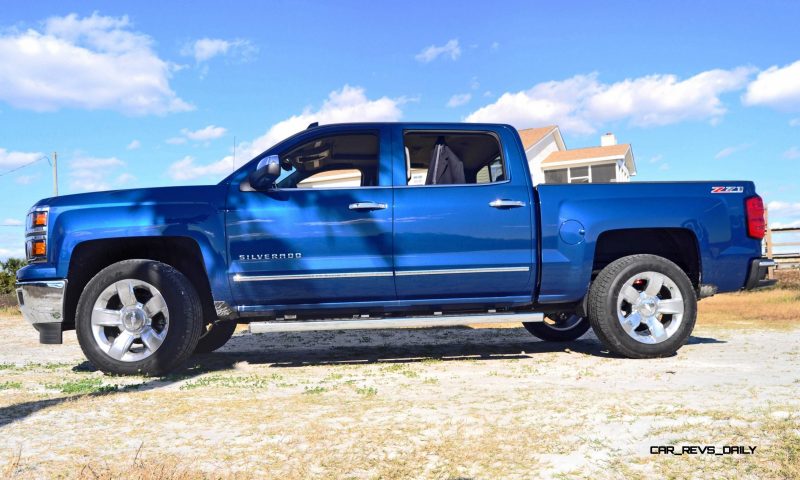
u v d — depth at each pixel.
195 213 5.11
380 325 5.11
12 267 19.78
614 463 2.60
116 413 3.62
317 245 5.09
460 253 5.17
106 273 5.04
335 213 5.11
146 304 5.05
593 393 3.89
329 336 7.97
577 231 5.25
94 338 5.02
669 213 5.34
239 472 2.57
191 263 5.51
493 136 5.43
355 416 3.44
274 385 4.49
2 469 2.64
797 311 9.89
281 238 5.08
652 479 2.42
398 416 3.41
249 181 5.18
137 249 5.48
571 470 2.54
